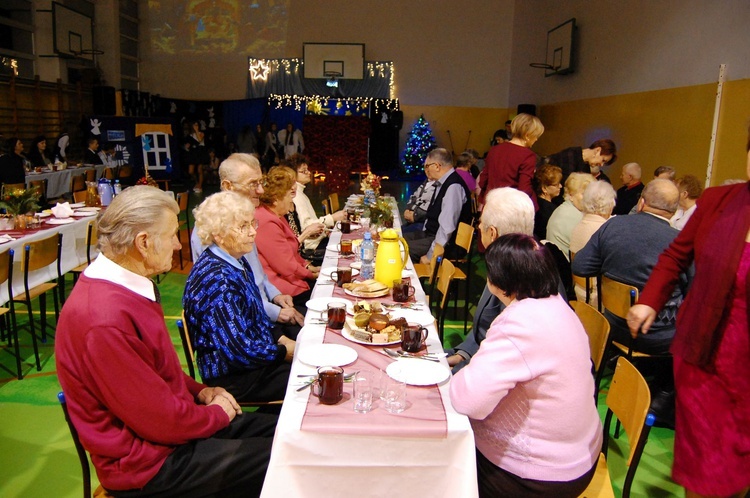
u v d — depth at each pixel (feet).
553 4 37.70
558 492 4.77
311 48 47.80
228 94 48.60
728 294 4.97
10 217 13.24
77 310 4.60
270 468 4.66
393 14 48.29
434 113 49.47
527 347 4.60
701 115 20.99
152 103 45.29
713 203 5.46
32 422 8.99
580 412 4.73
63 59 39.32
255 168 9.25
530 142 13.69
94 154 31.76
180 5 47.67
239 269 6.84
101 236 4.80
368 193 16.44
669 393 9.01
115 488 4.83
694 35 21.57
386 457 4.67
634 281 8.98
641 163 25.58
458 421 4.73
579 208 12.22
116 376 4.52
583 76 32.50
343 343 6.32
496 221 6.75
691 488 5.32
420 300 7.82
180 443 5.07
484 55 48.78
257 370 6.84
